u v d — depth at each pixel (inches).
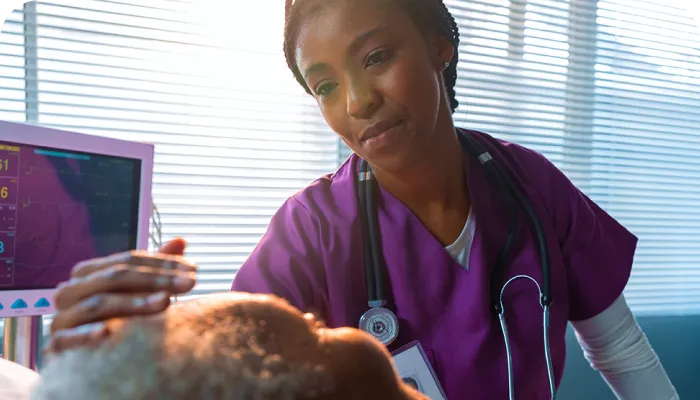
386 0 27.3
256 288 30.5
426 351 30.6
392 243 31.9
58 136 31.3
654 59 92.8
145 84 65.3
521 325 31.9
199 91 67.2
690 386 86.5
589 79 87.4
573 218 35.9
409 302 31.0
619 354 36.9
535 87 83.4
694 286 92.4
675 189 93.0
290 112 71.2
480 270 31.5
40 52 61.8
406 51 27.5
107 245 33.1
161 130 65.7
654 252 90.4
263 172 71.1
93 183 32.7
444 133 31.8
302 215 32.8
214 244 68.1
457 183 33.5
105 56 63.6
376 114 27.5
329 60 27.5
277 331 8.1
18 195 30.1
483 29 79.3
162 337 7.2
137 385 6.6
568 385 75.7
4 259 29.6
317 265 31.4
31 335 31.8
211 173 68.3
